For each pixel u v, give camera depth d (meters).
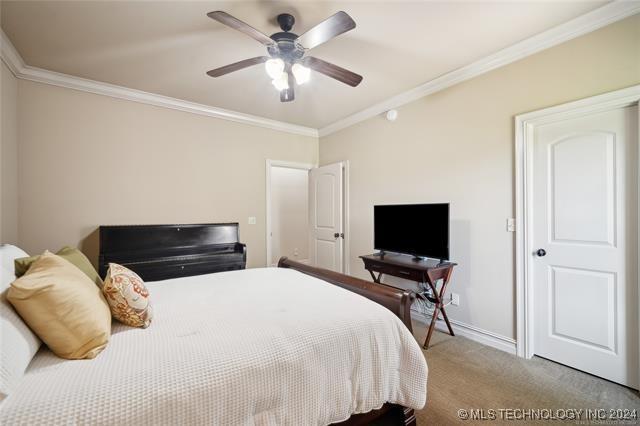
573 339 2.11
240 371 1.00
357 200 3.95
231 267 3.32
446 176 2.87
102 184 2.99
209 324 1.30
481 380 1.98
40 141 2.68
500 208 2.46
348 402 1.25
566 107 2.07
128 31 2.06
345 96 3.29
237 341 1.14
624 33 1.83
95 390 0.84
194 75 2.75
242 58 2.45
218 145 3.78
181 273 3.04
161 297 1.71
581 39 2.01
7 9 1.81
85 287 1.15
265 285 1.96
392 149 3.45
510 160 2.39
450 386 1.91
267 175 4.21
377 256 3.11
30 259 1.33
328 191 4.27
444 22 1.98
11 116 2.43
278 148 4.33
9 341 0.86
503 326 2.44
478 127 2.61
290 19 1.89
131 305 1.26
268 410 1.05
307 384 1.13
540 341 2.28
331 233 4.21
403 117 3.30
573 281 2.11
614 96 1.86
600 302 1.99
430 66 2.61
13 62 2.37
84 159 2.90
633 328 1.86
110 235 2.81
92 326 1.03
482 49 2.33
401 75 2.78
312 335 1.22
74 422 0.76
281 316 1.38
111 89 2.98
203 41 2.19
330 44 2.25
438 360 2.26
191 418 0.89
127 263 2.79
